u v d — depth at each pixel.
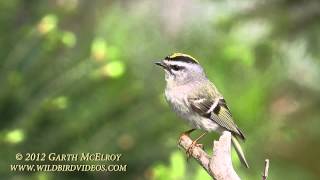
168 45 15.55
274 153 17.77
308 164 18.44
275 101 17.67
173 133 12.72
